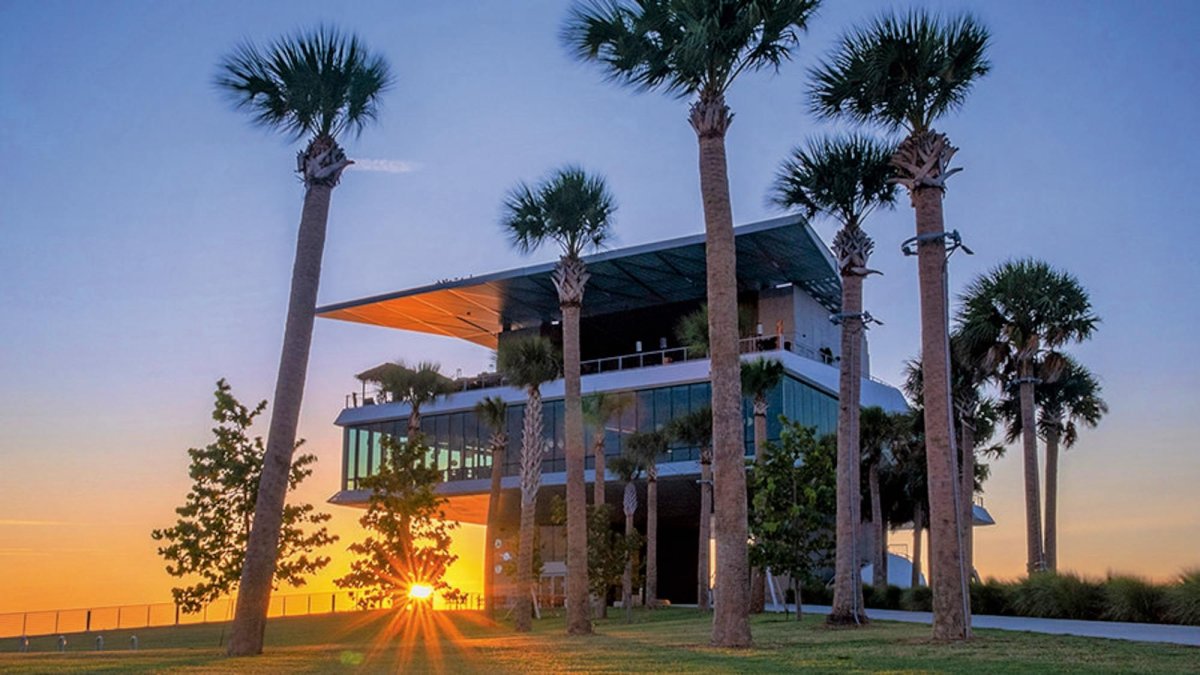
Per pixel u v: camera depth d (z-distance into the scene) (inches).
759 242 2116.1
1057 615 1149.7
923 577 2502.5
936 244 813.9
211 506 1262.3
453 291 2477.9
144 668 639.8
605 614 1925.4
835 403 2432.3
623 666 600.1
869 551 2412.6
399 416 2711.6
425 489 1480.1
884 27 829.2
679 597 2896.2
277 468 856.3
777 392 2134.6
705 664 605.9
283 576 1232.8
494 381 2645.2
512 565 2194.9
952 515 778.2
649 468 2089.1
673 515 2797.7
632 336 2642.7
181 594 1241.4
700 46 815.7
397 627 1489.9
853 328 1131.3
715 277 826.8
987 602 1251.2
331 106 914.7
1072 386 1738.4
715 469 803.4
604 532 1962.4
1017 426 1797.5
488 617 1731.1
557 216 1220.5
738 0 832.9
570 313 1228.5
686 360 2394.2
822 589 1940.2
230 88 924.0
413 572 1454.2
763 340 2330.2
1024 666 549.3
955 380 1664.6
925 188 821.9
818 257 2222.0
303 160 914.1
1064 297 1473.9
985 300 1488.7
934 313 804.6
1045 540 1667.1
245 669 627.5
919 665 569.3
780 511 1262.3
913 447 2076.8
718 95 853.2
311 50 913.5
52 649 1369.3
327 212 910.4
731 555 781.3
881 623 1088.2
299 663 679.1
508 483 2502.5
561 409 2464.3
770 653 690.2
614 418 2368.4
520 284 2418.8
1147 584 1061.8
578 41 898.7
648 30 864.9
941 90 838.5
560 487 2422.5
